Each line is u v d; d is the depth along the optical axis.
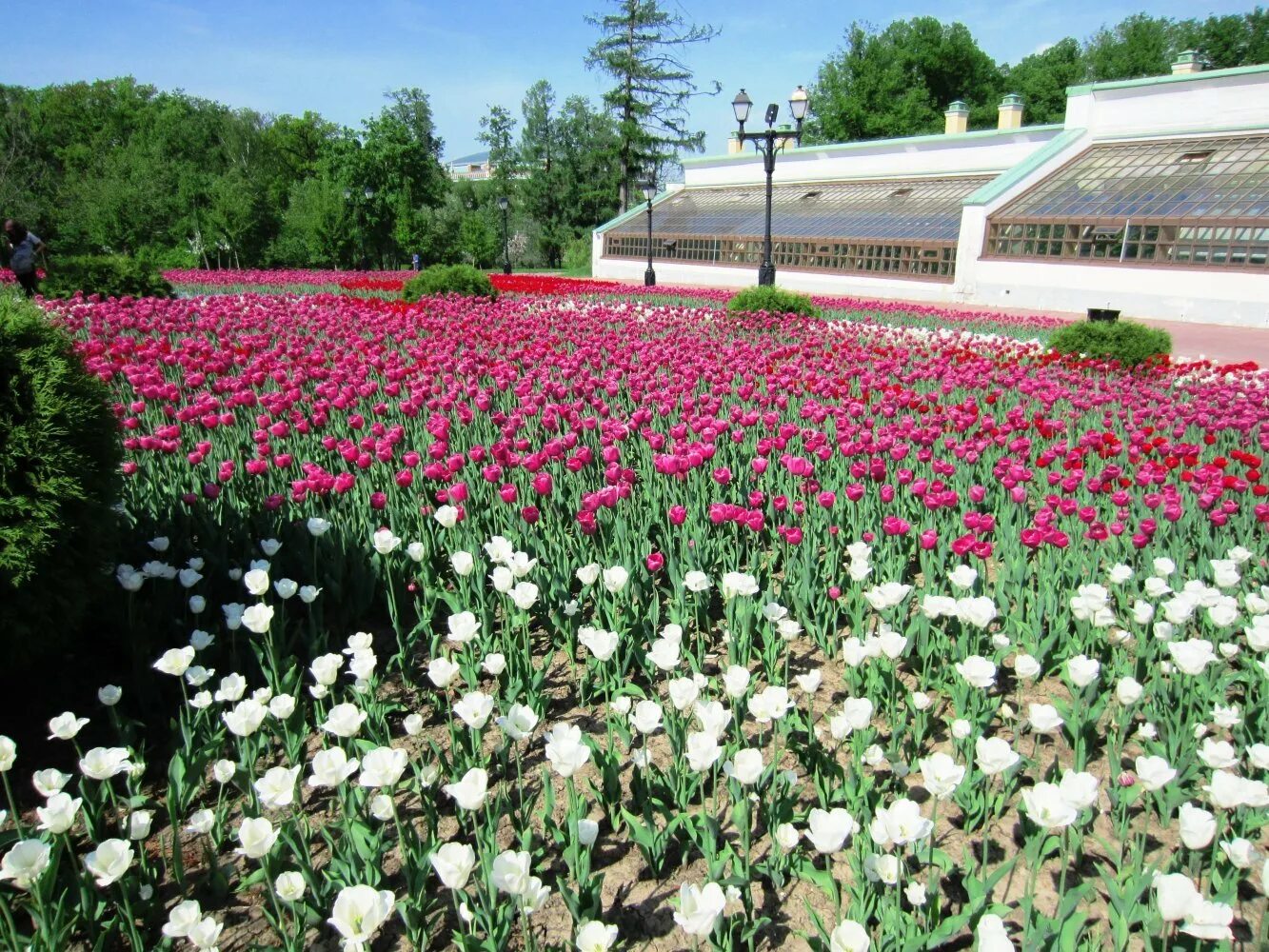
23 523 3.44
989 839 3.14
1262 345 18.66
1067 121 30.88
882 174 38.94
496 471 5.28
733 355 10.23
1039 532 4.53
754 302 17.84
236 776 3.33
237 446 6.79
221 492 5.46
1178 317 24.73
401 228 58.66
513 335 11.97
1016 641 4.46
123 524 4.63
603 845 3.18
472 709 2.97
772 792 2.96
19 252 17.45
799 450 7.13
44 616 3.54
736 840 3.12
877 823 2.43
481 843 2.86
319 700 3.65
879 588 3.89
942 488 5.54
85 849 3.11
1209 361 11.82
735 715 3.33
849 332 16.42
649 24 59.78
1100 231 26.33
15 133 56.78
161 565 4.06
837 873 3.02
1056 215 27.34
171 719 3.55
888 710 3.76
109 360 8.62
